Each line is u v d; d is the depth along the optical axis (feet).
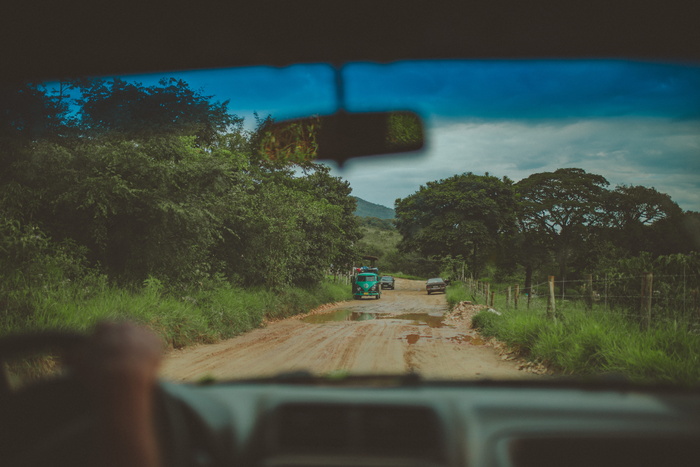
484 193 153.79
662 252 31.89
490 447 4.11
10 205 32.73
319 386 5.50
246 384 5.83
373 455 4.24
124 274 42.50
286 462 4.25
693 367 18.93
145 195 40.86
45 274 31.53
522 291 71.15
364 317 69.67
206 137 57.82
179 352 34.45
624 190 37.76
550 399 4.91
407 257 294.05
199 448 4.44
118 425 2.19
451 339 41.88
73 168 37.86
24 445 4.20
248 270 67.62
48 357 6.92
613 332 25.40
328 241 90.74
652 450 4.25
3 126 29.78
